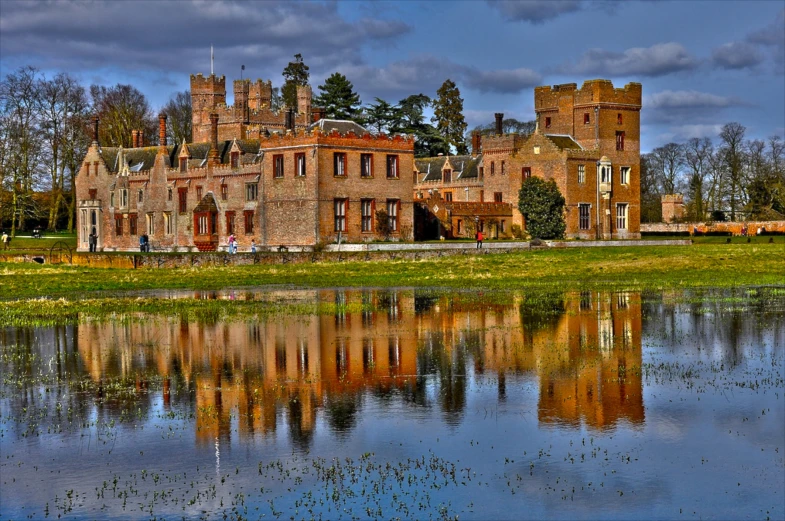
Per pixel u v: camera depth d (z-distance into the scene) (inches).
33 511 757.9
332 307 1865.2
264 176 3865.7
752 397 1054.4
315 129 3661.4
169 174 4247.0
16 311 1807.3
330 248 3580.2
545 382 1130.0
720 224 5511.8
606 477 823.1
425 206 4249.5
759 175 6368.1
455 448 892.6
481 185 4872.0
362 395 1076.5
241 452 884.6
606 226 4549.7
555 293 2108.8
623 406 1023.6
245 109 4554.6
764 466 845.8
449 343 1401.3
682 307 1797.5
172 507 765.9
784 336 1429.6
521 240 4037.9
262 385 1129.4
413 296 2079.2
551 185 4328.3
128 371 1214.9
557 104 4697.3
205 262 3068.4
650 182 7514.8
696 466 847.1
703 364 1227.2
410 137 3981.3
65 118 5142.7
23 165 4788.4
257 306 1892.2
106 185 4515.3
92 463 858.8
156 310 1828.2
